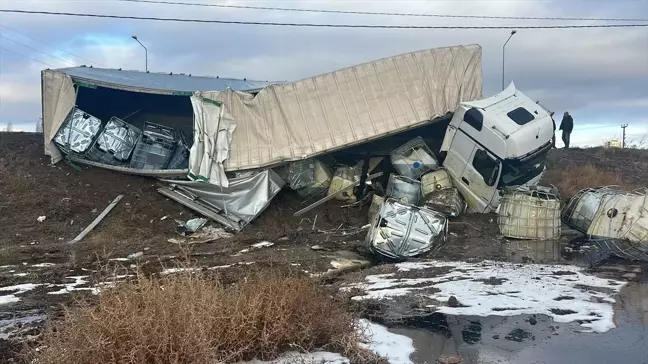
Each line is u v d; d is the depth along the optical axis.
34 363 4.84
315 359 5.61
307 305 6.07
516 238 13.96
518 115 15.98
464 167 16.45
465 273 10.37
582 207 14.12
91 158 18.12
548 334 6.73
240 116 17.19
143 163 17.80
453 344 6.36
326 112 17.36
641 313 7.59
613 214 12.61
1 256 12.05
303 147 17.16
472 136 16.16
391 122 17.36
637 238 11.78
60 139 17.92
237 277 8.91
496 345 6.34
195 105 16.70
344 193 17.52
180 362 4.65
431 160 17.41
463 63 18.14
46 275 10.47
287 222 16.58
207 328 5.12
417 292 8.88
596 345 6.31
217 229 15.80
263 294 5.95
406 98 17.55
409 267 11.00
